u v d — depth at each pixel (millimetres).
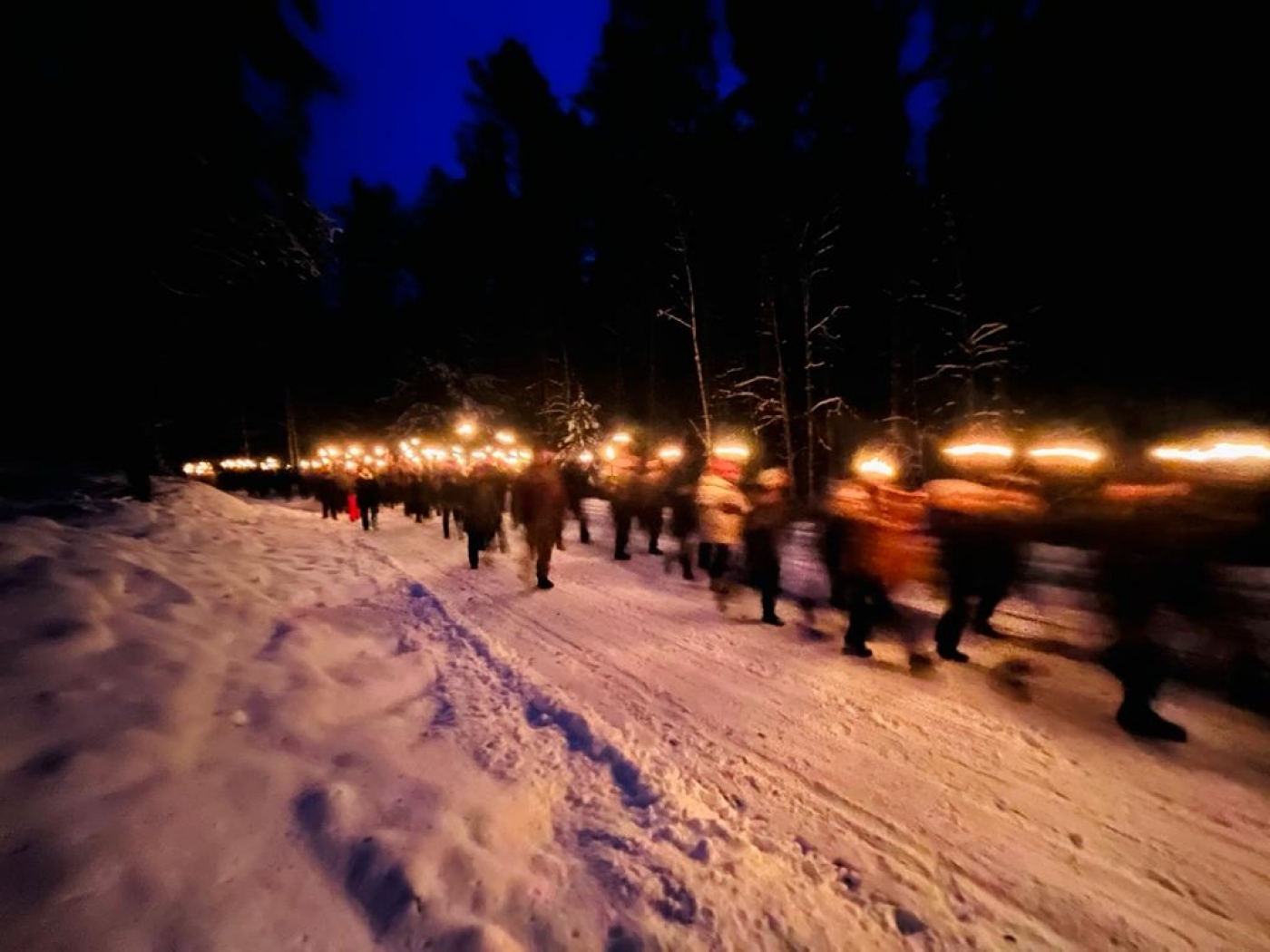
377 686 4875
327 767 3418
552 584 9344
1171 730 4336
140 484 12203
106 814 2492
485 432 33594
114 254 9523
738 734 4516
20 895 2033
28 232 8727
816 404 18391
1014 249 17016
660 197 22328
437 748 3979
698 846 3182
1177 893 2957
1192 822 3465
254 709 3783
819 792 3789
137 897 2180
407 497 19781
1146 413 14703
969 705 4965
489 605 8250
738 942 2580
